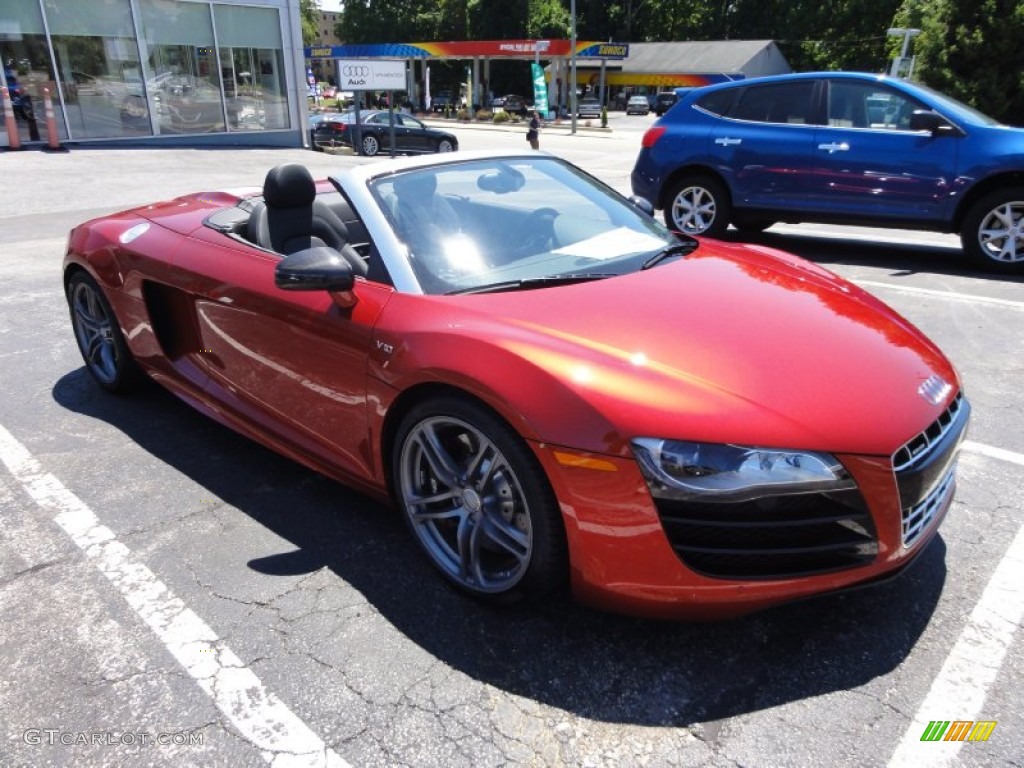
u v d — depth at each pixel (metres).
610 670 2.13
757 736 1.91
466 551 2.39
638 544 1.98
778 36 66.88
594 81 67.56
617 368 2.08
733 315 2.42
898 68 22.67
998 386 4.10
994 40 17.23
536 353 2.14
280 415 3.03
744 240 8.36
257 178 13.70
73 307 4.19
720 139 7.54
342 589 2.50
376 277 2.68
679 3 72.38
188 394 3.53
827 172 7.05
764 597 1.99
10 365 4.61
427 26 73.88
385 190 2.89
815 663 2.14
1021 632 2.26
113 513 2.96
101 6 16.41
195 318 3.36
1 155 15.20
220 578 2.55
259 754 1.87
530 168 3.46
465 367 2.19
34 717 1.98
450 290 2.58
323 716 1.98
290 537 2.80
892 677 2.09
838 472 1.94
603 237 3.11
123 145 17.27
